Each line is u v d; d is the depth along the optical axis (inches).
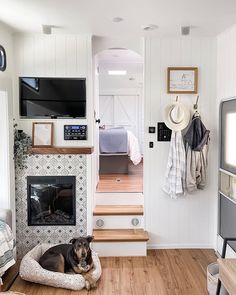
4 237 119.8
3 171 137.9
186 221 155.7
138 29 135.7
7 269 128.7
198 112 152.4
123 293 115.5
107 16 118.2
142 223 157.2
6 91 135.8
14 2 103.1
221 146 144.5
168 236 156.4
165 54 150.7
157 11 112.1
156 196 155.3
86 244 123.2
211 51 150.6
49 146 146.9
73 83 147.1
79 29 135.8
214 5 106.0
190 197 154.6
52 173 147.9
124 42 153.3
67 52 146.1
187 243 156.6
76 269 122.9
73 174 148.0
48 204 149.7
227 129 137.0
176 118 145.3
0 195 138.3
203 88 151.9
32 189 148.8
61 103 147.9
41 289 118.6
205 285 120.8
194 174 146.7
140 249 147.6
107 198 169.9
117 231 154.1
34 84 146.8
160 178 155.0
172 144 148.1
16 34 143.7
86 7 107.9
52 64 146.6
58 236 150.1
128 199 170.1
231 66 133.2
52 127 148.2
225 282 90.4
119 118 355.3
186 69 150.4
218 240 148.6
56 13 114.6
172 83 151.4
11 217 138.3
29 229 149.5
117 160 249.9
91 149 145.7
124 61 231.6
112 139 248.8
